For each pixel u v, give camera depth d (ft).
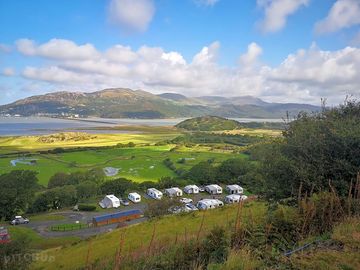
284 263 22.99
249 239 27.22
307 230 29.66
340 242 25.77
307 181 43.83
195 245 27.94
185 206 198.18
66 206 250.57
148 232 85.92
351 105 58.39
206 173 311.06
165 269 26.89
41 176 331.98
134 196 256.32
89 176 310.45
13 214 220.64
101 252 75.97
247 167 293.43
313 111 58.44
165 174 345.72
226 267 22.20
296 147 47.39
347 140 43.73
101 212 227.20
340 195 40.14
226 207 99.45
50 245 147.13
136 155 463.42
